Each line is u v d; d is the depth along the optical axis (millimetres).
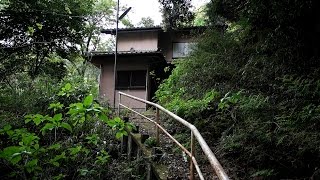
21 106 7207
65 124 3863
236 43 8047
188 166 4352
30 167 3709
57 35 12711
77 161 5152
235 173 4504
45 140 5773
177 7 10016
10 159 3338
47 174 4625
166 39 14758
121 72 13133
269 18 6477
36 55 12172
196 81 8094
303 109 4688
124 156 5590
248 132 4797
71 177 4988
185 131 5977
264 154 4438
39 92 7875
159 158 4484
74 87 7562
